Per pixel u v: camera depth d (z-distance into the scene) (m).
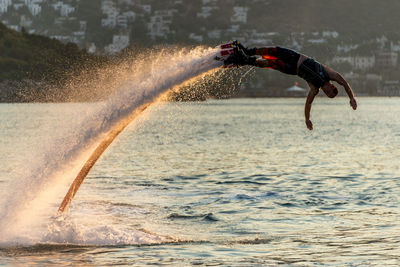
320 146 81.88
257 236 26.41
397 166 54.62
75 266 21.83
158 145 84.44
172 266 21.84
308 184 42.44
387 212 31.39
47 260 22.58
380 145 83.06
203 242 25.36
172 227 28.20
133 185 42.78
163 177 47.66
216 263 22.25
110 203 34.66
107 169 53.97
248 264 22.11
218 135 108.50
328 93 22.52
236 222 29.22
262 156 66.81
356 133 112.94
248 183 43.31
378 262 22.27
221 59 24.28
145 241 25.53
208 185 42.50
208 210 32.34
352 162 59.03
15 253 23.52
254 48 23.88
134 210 32.41
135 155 68.75
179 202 35.00
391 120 174.12
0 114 199.12
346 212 31.55
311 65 22.66
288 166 55.41
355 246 24.56
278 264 22.11
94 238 25.75
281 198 36.09
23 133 109.50
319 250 24.00
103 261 22.47
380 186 41.06
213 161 61.22
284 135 107.81
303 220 29.61
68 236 25.78
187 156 67.44
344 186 41.25
